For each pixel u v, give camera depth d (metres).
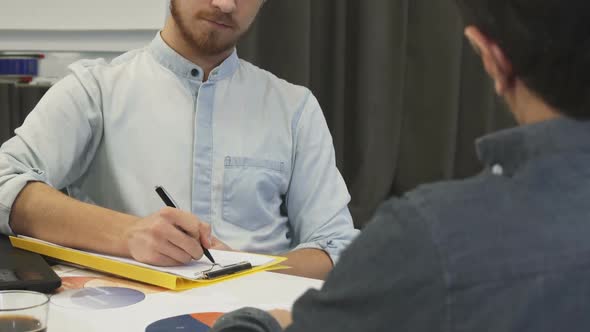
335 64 2.28
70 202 1.08
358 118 2.29
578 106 0.43
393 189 2.42
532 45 0.43
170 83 1.33
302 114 1.40
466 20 0.47
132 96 1.32
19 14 1.64
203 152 1.30
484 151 0.46
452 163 2.36
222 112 1.34
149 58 1.35
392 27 2.28
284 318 0.68
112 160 1.30
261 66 2.22
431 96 2.33
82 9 1.64
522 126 0.45
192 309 0.80
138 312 0.78
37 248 1.02
